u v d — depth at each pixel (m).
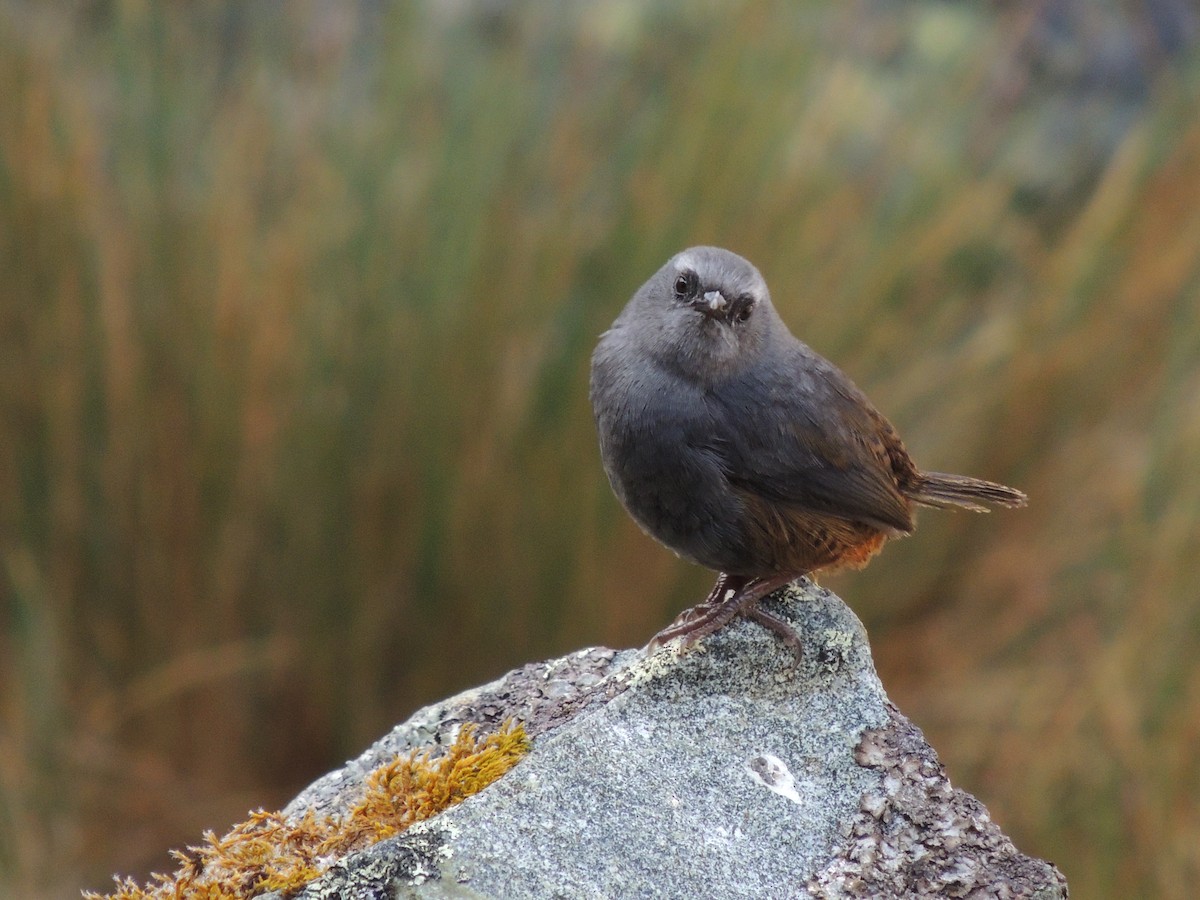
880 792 5.34
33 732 9.93
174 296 10.37
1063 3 14.13
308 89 10.91
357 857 4.80
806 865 5.07
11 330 10.44
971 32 12.73
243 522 10.37
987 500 7.79
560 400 10.30
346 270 10.35
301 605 10.44
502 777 5.13
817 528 6.90
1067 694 10.58
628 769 5.26
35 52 10.65
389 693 10.60
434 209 10.45
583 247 10.54
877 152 11.74
